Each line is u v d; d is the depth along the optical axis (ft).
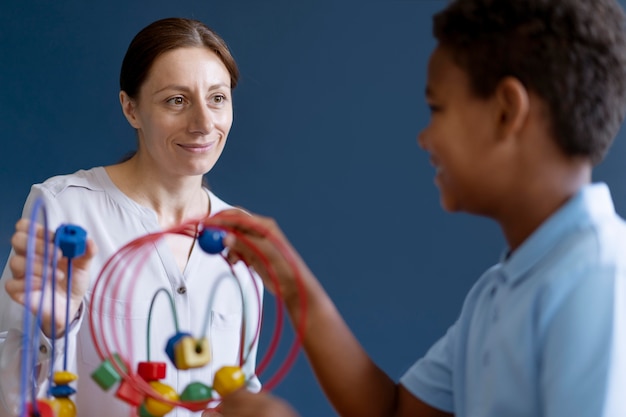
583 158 2.60
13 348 4.30
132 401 3.37
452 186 2.73
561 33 2.55
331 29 8.47
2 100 8.39
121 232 5.11
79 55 8.45
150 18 8.48
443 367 3.28
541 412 2.49
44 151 8.45
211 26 8.48
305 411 8.34
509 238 2.76
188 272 5.14
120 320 4.91
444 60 2.70
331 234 8.51
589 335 2.33
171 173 5.18
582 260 2.44
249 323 5.28
